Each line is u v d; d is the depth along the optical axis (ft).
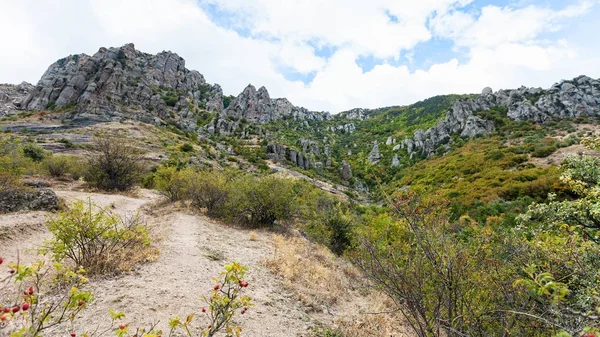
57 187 57.47
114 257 18.13
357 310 18.01
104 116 200.34
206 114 314.35
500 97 236.84
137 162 73.41
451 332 8.30
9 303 12.30
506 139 176.45
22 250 21.42
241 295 16.17
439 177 145.79
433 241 8.90
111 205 42.32
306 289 19.70
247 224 43.34
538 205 19.04
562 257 9.31
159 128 213.66
